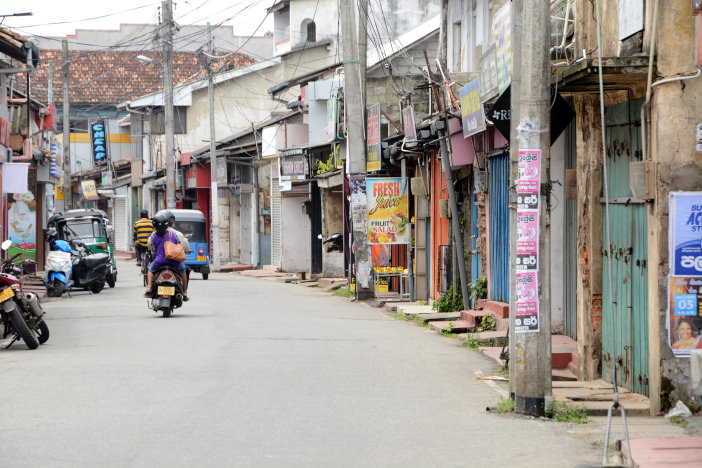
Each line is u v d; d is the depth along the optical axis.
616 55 17.48
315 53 80.19
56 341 25.61
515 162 16.03
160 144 96.94
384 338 26.34
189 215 62.38
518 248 15.64
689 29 15.46
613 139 18.09
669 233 15.46
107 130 107.06
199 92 91.06
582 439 13.84
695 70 15.39
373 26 63.38
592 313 18.97
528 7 15.49
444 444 13.41
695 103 15.44
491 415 15.55
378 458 12.52
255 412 15.51
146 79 116.69
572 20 20.88
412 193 39.28
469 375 19.72
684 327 15.52
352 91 41.66
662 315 15.54
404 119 36.25
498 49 23.77
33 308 24.38
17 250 64.94
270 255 74.62
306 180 61.34
